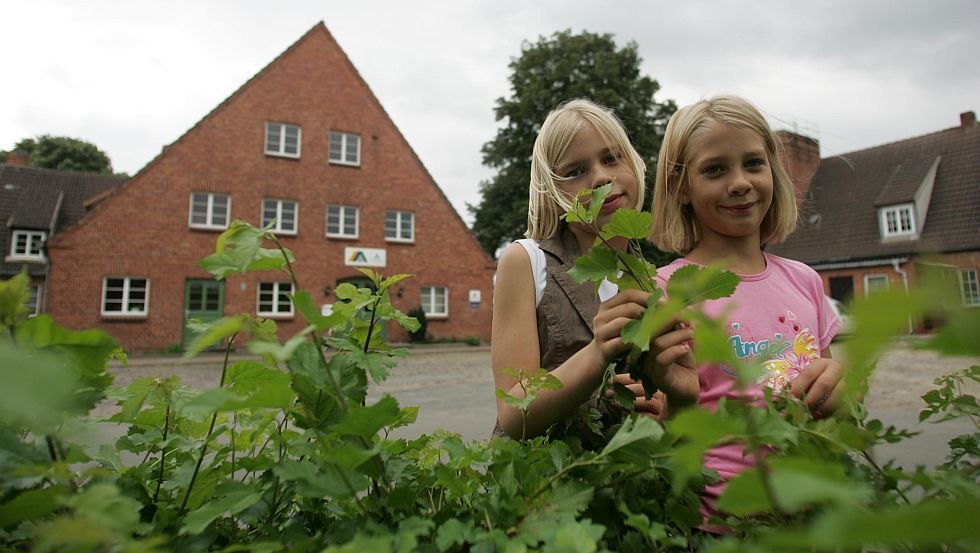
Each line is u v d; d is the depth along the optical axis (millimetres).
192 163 17281
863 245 21672
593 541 508
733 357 364
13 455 591
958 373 875
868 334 211
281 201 18359
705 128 1603
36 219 22109
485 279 21031
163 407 943
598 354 863
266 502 790
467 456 772
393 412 618
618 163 1562
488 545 574
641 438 630
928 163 21953
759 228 1785
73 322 15664
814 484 271
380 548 493
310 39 19203
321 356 686
